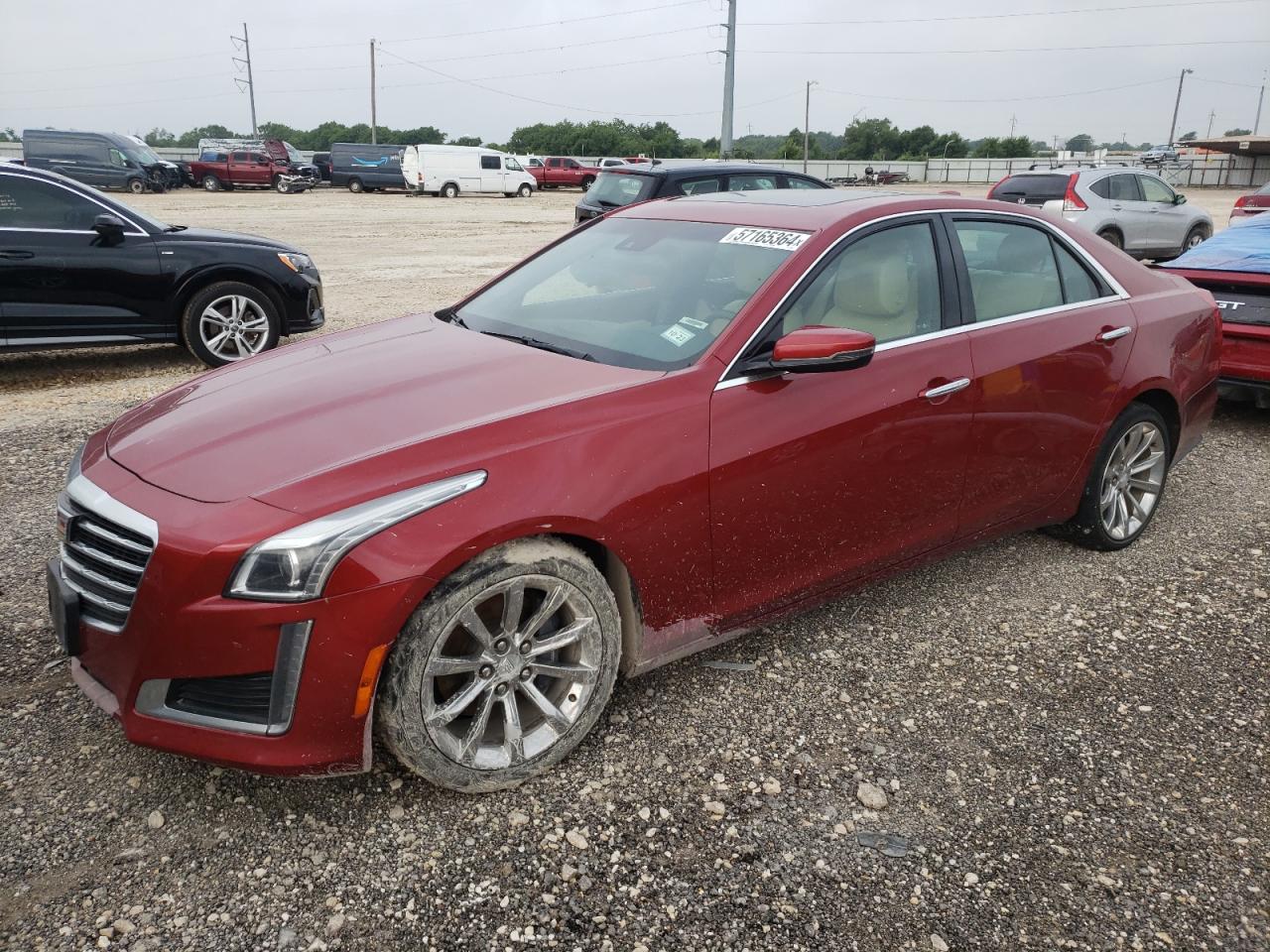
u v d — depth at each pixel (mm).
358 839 2490
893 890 2373
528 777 2719
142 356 8453
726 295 3170
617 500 2660
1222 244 6684
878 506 3312
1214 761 2906
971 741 2979
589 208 13203
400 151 39594
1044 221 3969
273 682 2326
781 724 3041
